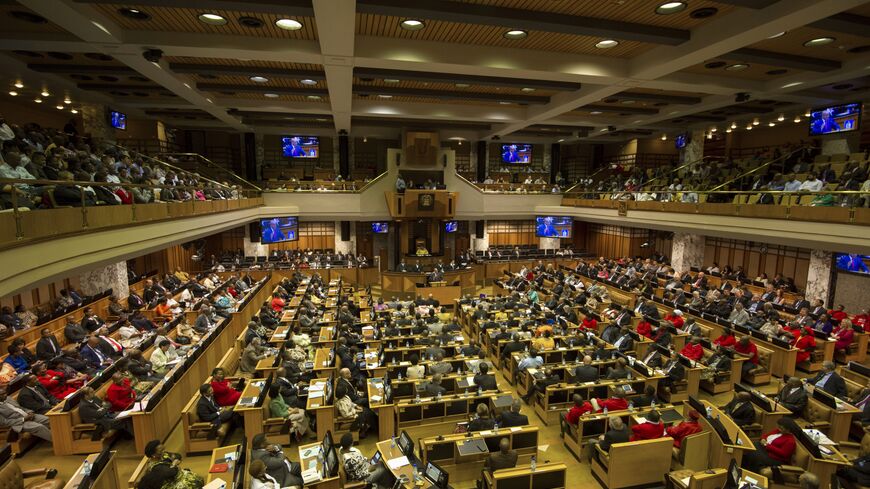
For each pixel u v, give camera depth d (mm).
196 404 9422
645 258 28406
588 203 24828
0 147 8273
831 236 12180
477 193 26500
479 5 8672
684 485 7430
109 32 9484
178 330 14102
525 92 16672
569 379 11578
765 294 18562
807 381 10930
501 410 9781
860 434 9367
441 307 19141
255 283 22266
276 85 15797
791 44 10906
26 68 12812
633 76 12250
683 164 23875
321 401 9797
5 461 6891
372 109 19172
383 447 7828
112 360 11945
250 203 20875
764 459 7922
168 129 23859
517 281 22656
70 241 7586
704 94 16359
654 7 8805
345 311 15961
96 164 11430
